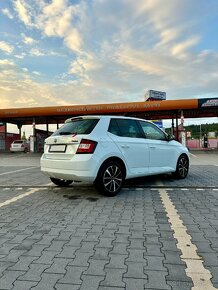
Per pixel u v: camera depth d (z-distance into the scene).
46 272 2.80
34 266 2.93
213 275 2.71
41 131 36.34
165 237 3.71
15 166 14.56
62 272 2.80
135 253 3.22
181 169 8.41
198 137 51.91
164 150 7.68
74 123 6.52
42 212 4.97
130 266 2.90
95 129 6.11
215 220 4.41
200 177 8.84
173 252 3.23
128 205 5.39
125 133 6.70
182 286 2.52
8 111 29.62
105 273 2.77
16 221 4.47
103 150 5.98
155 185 7.39
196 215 4.69
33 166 14.48
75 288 2.51
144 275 2.72
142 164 6.94
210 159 18.77
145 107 27.38
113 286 2.53
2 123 40.97
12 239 3.70
